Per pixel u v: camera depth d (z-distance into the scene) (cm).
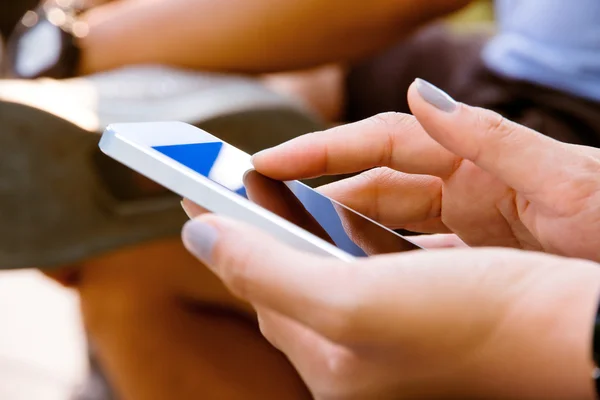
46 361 114
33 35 85
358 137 45
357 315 28
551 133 72
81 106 60
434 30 98
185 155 39
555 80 75
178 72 78
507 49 81
